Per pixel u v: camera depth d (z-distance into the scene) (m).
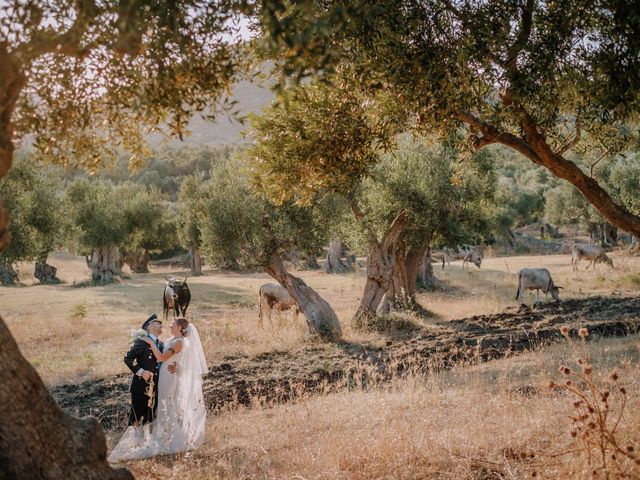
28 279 49.59
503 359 11.23
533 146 7.57
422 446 5.72
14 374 3.23
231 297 30.61
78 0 4.00
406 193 19.20
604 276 31.67
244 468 5.94
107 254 44.31
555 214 59.59
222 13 4.34
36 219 34.34
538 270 21.83
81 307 22.08
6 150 3.63
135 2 3.77
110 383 11.98
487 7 6.71
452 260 55.53
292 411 8.36
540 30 6.81
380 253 19.42
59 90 5.29
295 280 17.70
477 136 8.15
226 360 14.12
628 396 6.54
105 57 4.98
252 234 17.77
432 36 6.45
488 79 6.91
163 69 4.72
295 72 4.30
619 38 6.31
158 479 5.86
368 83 6.61
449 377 10.03
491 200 23.16
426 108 6.99
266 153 8.02
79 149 5.75
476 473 5.10
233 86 5.43
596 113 7.25
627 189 39.16
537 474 4.68
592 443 4.32
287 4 5.14
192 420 7.37
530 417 6.24
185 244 48.03
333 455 5.79
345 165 7.97
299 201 8.59
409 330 18.12
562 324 15.79
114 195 51.66
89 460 3.45
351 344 15.95
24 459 3.21
